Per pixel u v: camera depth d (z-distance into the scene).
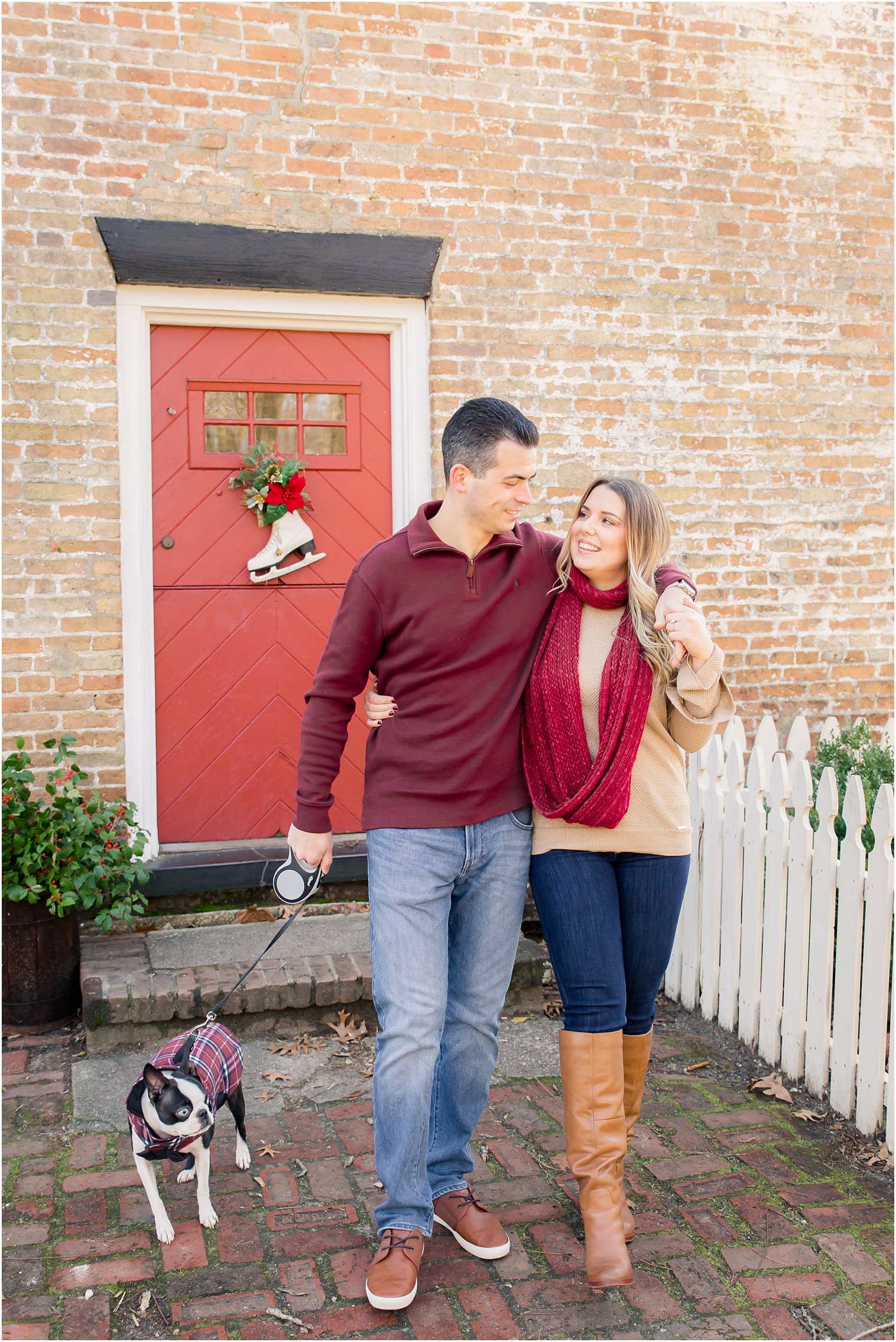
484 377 4.60
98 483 4.13
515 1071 3.38
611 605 2.37
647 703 2.28
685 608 2.24
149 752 4.34
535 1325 2.18
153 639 4.40
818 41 5.00
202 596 4.46
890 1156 2.82
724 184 4.89
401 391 4.62
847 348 5.13
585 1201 2.31
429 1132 2.25
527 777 2.38
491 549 2.31
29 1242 2.47
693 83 4.81
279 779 4.56
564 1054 2.38
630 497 2.31
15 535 4.07
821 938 3.14
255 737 4.53
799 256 5.02
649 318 4.81
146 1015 3.48
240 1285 2.31
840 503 5.16
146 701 4.34
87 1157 2.87
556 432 4.71
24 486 4.07
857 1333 2.15
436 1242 2.48
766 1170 2.76
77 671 4.14
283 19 4.26
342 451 4.64
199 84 4.18
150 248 4.12
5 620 4.07
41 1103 3.18
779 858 3.33
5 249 4.02
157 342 4.37
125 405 4.24
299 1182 2.73
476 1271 2.35
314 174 4.33
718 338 4.93
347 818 4.71
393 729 2.29
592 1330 2.16
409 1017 2.16
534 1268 2.36
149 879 4.04
